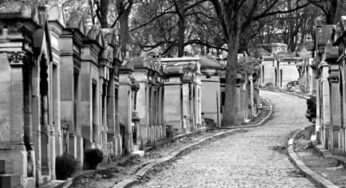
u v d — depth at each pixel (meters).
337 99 24.89
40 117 15.47
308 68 84.44
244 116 58.38
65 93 19.06
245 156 28.88
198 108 49.03
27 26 13.80
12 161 13.69
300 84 91.94
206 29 67.31
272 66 102.06
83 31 20.05
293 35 101.69
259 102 74.44
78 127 20.09
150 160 26.19
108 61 23.45
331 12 45.75
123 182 18.28
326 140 26.91
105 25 40.22
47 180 15.41
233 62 53.09
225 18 52.84
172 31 69.38
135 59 32.72
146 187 18.64
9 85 13.84
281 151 30.94
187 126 44.19
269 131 45.81
